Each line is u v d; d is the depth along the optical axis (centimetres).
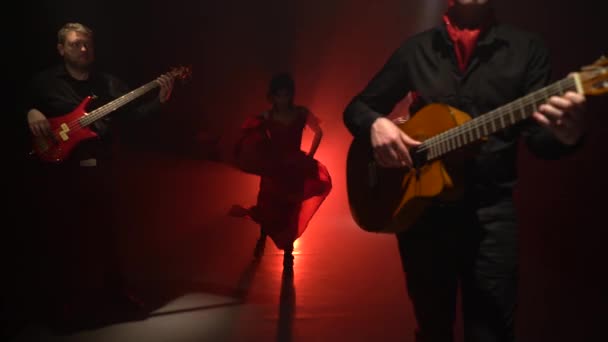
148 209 789
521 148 496
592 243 415
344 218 777
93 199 358
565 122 137
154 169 935
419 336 195
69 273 453
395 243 588
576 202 433
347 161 214
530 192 488
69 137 341
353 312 353
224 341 304
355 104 201
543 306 350
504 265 178
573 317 330
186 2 927
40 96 347
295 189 468
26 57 743
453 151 170
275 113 480
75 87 354
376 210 199
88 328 327
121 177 912
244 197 900
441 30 183
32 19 756
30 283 425
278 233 465
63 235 539
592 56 442
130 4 907
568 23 460
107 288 383
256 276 446
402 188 187
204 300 380
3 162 671
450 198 176
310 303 372
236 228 677
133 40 924
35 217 620
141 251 539
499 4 509
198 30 940
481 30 177
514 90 175
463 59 180
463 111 180
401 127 190
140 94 357
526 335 304
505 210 180
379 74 201
